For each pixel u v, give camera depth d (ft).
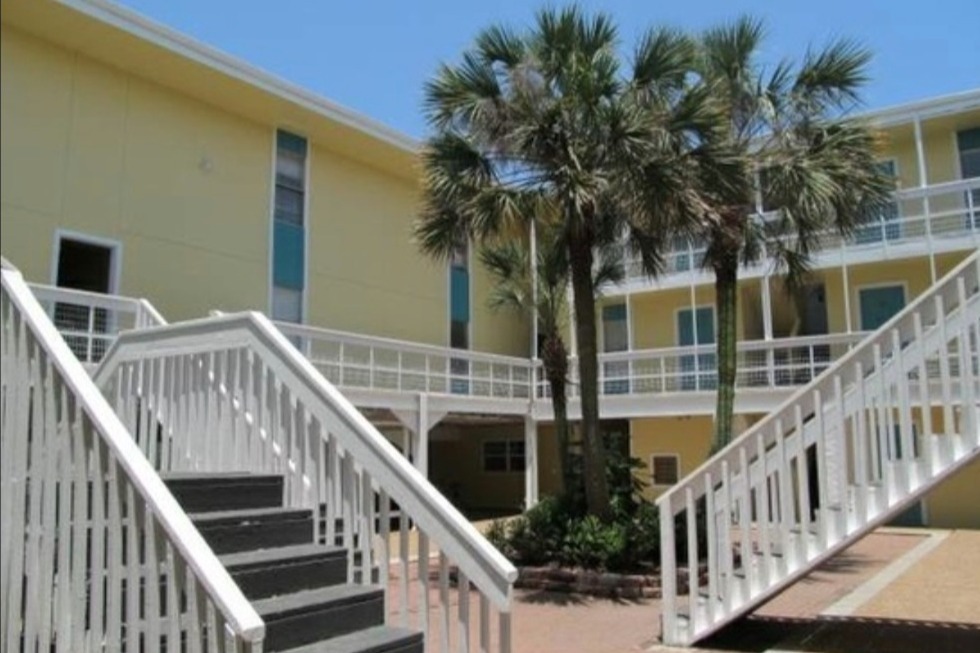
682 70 34.91
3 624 12.07
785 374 58.54
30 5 36.42
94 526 11.43
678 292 65.62
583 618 28.12
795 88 37.99
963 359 21.42
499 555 13.69
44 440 12.32
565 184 32.22
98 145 41.09
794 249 40.47
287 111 49.83
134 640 10.90
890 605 28.58
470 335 65.98
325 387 16.51
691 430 62.54
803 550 22.27
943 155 57.88
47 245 38.19
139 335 20.10
